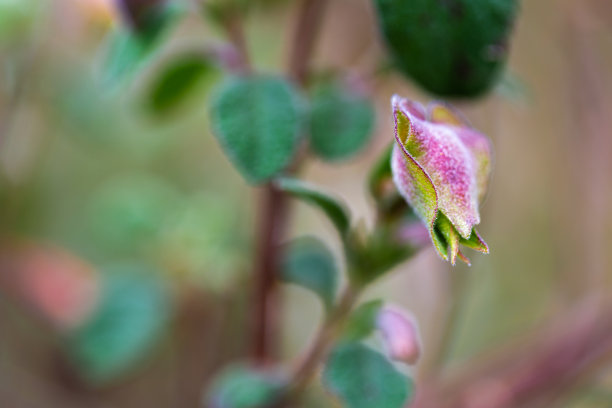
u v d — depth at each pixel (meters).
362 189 0.26
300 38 0.18
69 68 0.23
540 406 0.20
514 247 0.27
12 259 0.23
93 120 0.24
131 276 0.21
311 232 0.27
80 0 0.21
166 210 0.22
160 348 0.23
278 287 0.19
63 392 0.24
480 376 0.21
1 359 0.24
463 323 0.26
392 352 0.15
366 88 0.18
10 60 0.22
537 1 0.24
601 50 0.24
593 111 0.24
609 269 0.25
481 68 0.16
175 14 0.17
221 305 0.22
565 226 0.25
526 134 0.26
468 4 0.15
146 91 0.18
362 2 0.23
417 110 0.14
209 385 0.22
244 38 0.17
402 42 0.16
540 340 0.21
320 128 0.17
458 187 0.13
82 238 0.26
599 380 0.20
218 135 0.16
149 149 0.27
